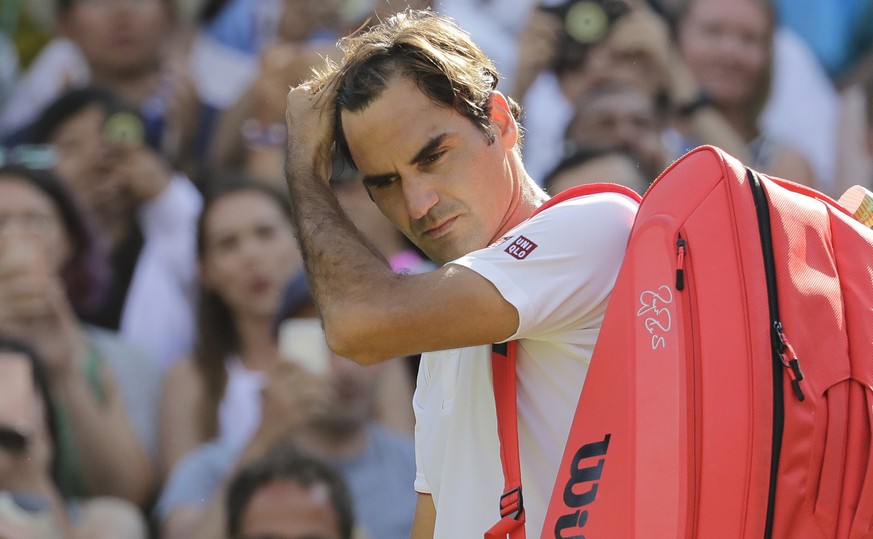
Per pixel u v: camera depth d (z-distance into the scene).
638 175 18.81
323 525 15.14
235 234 18.78
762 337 7.03
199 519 16.33
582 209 7.76
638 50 21.30
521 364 7.92
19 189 18.62
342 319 7.45
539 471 7.82
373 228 19.25
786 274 7.22
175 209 21.33
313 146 8.17
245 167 21.59
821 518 6.98
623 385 7.23
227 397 18.59
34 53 23.84
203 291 18.91
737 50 22.61
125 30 22.91
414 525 8.88
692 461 6.96
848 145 23.42
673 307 7.16
